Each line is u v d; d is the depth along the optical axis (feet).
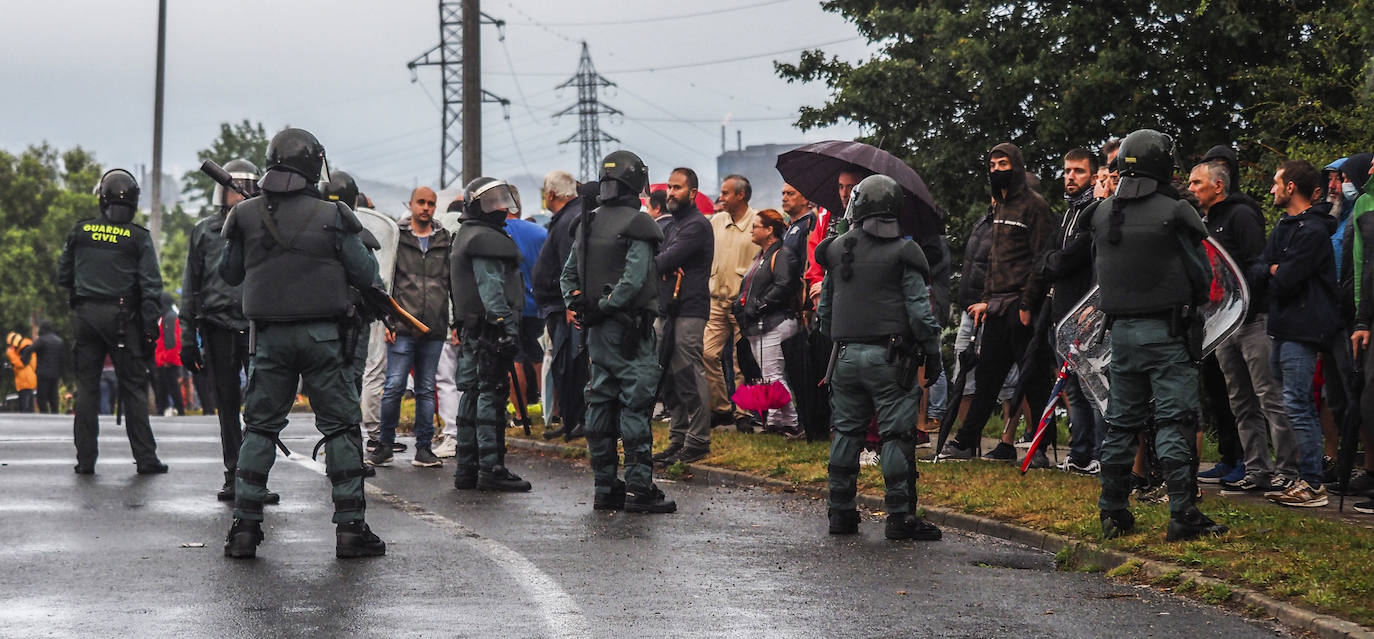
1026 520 36.37
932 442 53.11
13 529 36.27
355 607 27.17
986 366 46.03
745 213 57.41
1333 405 40.47
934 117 96.68
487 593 28.58
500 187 44.96
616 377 40.81
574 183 52.85
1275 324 38.52
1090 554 32.60
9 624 25.57
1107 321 34.01
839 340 36.60
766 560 32.68
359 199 56.29
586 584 29.58
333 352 32.94
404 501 42.65
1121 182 33.65
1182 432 32.53
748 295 52.95
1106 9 92.27
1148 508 35.86
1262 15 88.89
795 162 48.37
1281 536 31.73
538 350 57.47
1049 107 88.94
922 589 29.30
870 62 99.66
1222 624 26.18
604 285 40.68
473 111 88.94
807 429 51.49
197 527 36.91
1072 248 39.47
